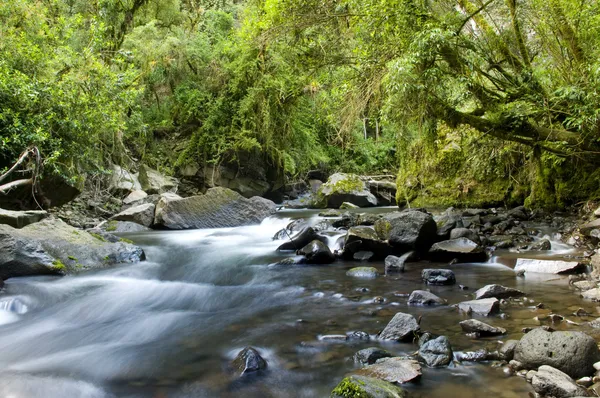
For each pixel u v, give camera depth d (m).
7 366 3.04
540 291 4.20
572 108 5.53
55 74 8.30
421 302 3.99
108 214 10.94
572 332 2.58
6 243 5.48
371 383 2.26
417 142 10.21
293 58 10.26
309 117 15.46
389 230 6.26
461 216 8.03
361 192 13.55
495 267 5.46
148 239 8.38
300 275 5.47
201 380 2.69
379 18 6.05
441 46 5.55
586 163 7.22
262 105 13.18
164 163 14.68
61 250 6.00
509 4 6.03
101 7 13.29
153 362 3.02
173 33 14.72
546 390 2.24
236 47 13.38
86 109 8.15
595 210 6.77
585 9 5.43
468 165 9.43
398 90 5.86
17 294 4.71
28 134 7.13
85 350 3.32
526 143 6.36
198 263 6.44
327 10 7.75
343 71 8.39
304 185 17.94
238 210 10.53
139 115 12.95
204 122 14.23
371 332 3.31
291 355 2.97
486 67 6.43
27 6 8.70
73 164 8.63
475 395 2.28
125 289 5.08
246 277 5.55
